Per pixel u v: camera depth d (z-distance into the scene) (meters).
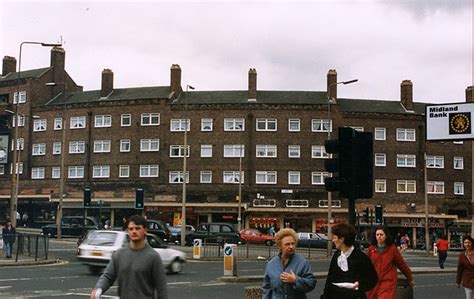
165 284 6.13
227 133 62.84
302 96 64.81
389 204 62.94
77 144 66.19
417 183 63.91
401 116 64.19
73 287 18.11
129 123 64.62
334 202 61.66
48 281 19.66
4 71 74.75
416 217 62.69
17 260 26.39
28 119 68.69
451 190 64.88
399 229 62.97
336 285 7.07
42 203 66.19
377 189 63.06
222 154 62.69
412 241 62.84
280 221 61.66
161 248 23.94
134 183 63.50
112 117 65.25
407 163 64.00
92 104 65.94
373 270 7.14
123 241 22.55
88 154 65.44
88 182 65.00
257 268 27.69
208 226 50.00
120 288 6.07
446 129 17.62
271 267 6.84
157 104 63.97
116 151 64.62
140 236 6.11
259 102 63.12
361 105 65.69
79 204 64.38
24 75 72.00
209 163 62.69
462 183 65.38
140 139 64.06
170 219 62.38
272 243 51.69
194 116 63.47
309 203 61.78
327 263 32.44
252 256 36.12
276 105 62.94
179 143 63.34
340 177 10.47
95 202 63.50
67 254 32.72
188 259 32.47
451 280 24.56
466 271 11.40
